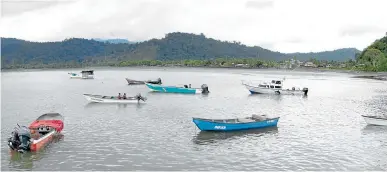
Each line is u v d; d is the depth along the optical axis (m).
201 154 41.28
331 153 42.19
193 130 52.88
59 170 35.88
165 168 36.62
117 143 45.53
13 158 39.28
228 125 51.97
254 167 37.19
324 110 73.69
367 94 105.75
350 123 59.41
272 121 55.66
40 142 42.94
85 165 37.34
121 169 36.25
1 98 93.06
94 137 48.44
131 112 68.75
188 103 83.12
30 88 126.56
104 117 63.25
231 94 104.38
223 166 37.41
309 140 47.94
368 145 45.72
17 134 41.72
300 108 76.56
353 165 38.09
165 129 53.38
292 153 42.06
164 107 75.81
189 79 183.62
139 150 42.56
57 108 74.31
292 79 183.75
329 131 53.41
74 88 125.69
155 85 111.81
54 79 191.38
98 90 117.06
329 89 123.50
